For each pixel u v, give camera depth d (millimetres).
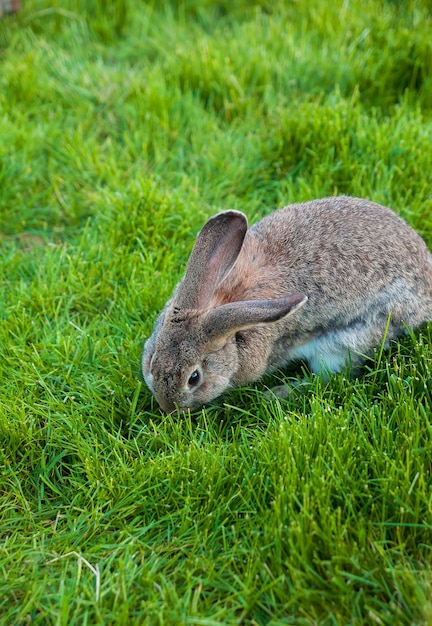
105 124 11344
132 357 8203
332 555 6199
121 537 6656
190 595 6090
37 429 7645
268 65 11727
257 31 12531
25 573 6363
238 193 10406
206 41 12266
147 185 9898
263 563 6203
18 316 8664
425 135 10266
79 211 10281
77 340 8422
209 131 11062
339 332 8172
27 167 10578
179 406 7469
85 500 7020
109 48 12672
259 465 6961
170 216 9805
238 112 11359
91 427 7566
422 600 5746
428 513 6379
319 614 5980
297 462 6863
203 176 10602
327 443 6941
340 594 6016
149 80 11555
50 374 8047
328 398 7625
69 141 10867
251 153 10727
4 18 13062
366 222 8281
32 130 11055
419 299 8234
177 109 11297
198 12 13289
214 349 7426
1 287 9117
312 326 8164
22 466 7359
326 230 8242
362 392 7656
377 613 5789
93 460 7191
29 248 9977
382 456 6824
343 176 10133
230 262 7508
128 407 7812
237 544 6402
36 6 13211
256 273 8094
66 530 6812
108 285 9156
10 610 6059
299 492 6617
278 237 8352
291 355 8398
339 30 12391
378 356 7953
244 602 6004
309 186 10234
